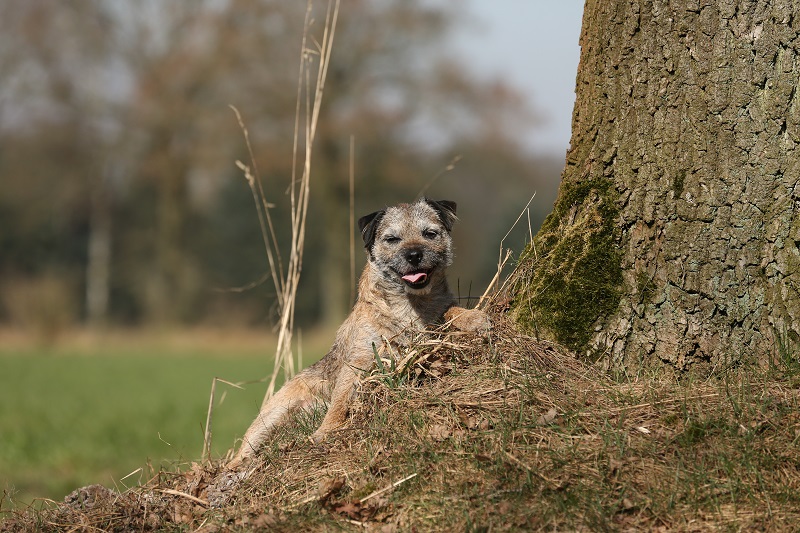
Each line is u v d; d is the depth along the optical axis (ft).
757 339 24.16
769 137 24.07
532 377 23.54
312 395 30.86
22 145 215.31
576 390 23.36
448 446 21.68
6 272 251.19
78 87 211.61
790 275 23.84
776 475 19.75
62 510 24.45
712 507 19.13
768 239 24.12
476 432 21.79
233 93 191.72
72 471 48.91
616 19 26.03
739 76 24.35
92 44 204.64
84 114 210.79
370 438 23.13
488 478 20.35
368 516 20.59
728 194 24.43
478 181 217.56
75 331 187.01
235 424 66.13
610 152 26.20
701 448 20.58
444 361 25.48
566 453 20.66
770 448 20.35
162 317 213.66
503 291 28.32
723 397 22.21
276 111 186.50
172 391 95.81
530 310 26.71
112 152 208.85
